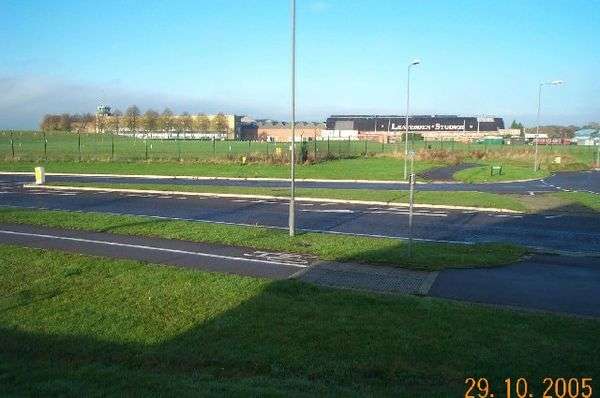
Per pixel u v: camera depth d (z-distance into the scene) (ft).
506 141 339.57
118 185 97.81
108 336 27.17
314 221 62.95
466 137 390.63
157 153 198.80
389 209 73.15
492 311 29.94
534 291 35.01
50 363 23.98
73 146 261.65
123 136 410.93
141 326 28.35
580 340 25.85
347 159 171.32
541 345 25.21
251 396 20.11
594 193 92.94
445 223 61.93
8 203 76.28
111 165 142.41
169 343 26.25
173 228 54.70
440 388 21.33
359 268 40.40
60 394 20.49
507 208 72.13
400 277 38.04
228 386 21.22
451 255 43.45
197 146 263.49
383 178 117.19
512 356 24.06
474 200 78.69
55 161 153.58
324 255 44.06
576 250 47.70
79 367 23.59
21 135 387.14
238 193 86.89
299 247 46.62
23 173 125.70
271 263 41.86
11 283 35.58
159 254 44.55
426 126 414.62
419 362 23.72
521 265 41.91
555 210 72.13
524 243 50.78
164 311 30.50
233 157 155.02
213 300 32.22
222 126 421.59
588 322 28.43
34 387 21.15
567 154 205.98
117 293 33.65
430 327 27.53
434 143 293.84
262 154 161.68
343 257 43.11
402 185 106.22
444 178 120.47
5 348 25.66
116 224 57.06
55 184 98.48
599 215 68.03
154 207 73.56
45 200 79.82
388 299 31.89
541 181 118.73
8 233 52.60
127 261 40.88
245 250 46.21
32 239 49.93
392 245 47.24
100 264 40.09
